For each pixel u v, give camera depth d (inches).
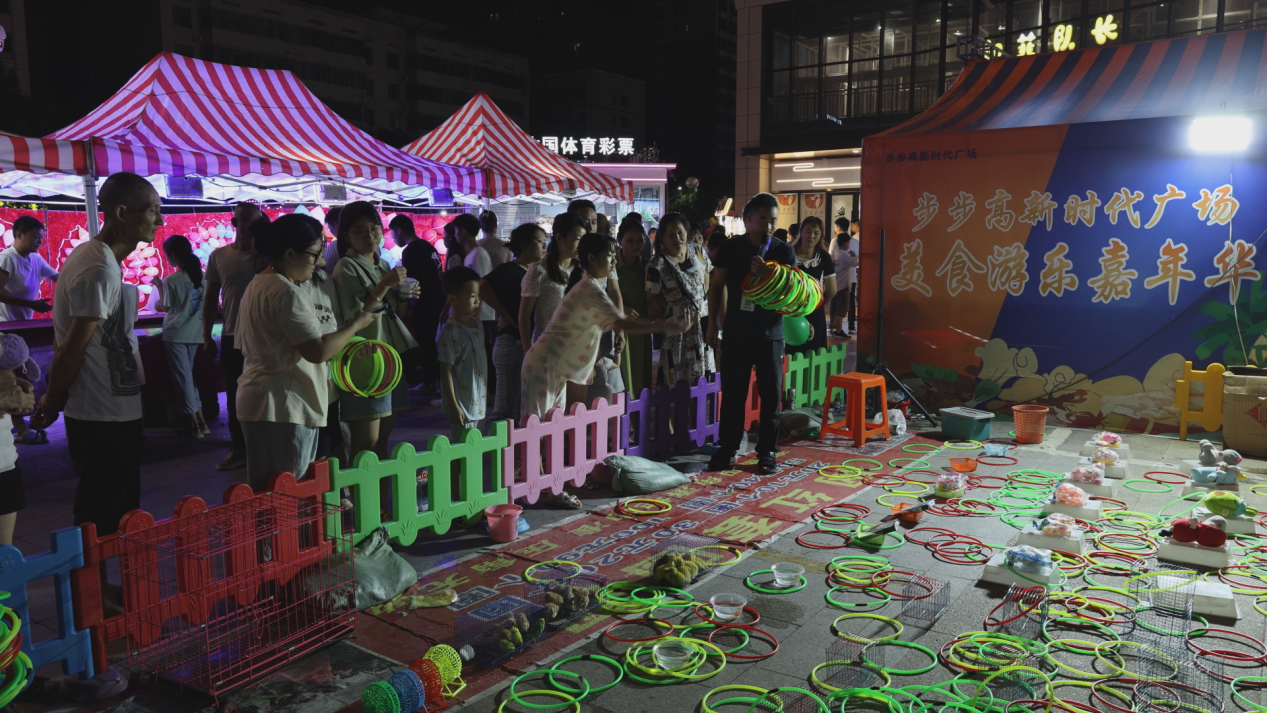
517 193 382.9
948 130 308.7
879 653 126.3
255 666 118.1
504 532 176.1
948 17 875.4
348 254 173.3
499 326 225.9
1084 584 153.2
